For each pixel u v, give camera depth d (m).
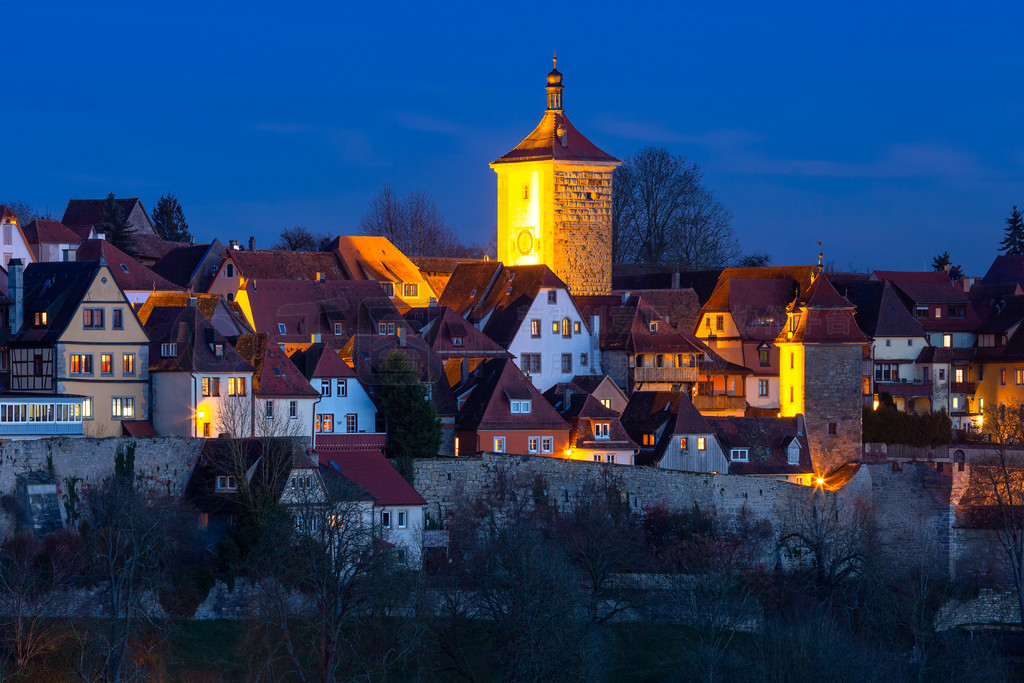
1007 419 141.25
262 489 92.81
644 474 109.06
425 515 102.38
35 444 91.38
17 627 81.00
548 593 88.94
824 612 102.94
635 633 97.00
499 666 88.19
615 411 121.00
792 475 121.56
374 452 102.56
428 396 111.06
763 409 137.00
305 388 108.25
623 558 101.06
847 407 130.88
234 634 87.31
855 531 110.44
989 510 117.69
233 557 89.44
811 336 130.75
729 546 106.25
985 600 111.56
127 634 80.75
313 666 85.00
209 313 116.94
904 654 101.19
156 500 92.25
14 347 106.88
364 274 147.38
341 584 85.00
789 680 91.44
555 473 107.12
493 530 99.12
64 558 85.50
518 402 114.50
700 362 138.75
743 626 100.88
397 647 86.75
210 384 105.31
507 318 132.75
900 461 122.75
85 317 105.31
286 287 130.88
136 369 106.94
